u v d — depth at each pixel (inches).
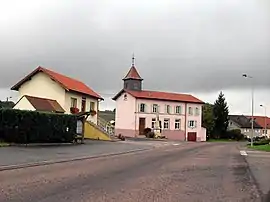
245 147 1878.7
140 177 580.7
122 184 502.9
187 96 3358.8
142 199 399.5
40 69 1911.9
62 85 1870.1
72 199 387.9
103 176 582.2
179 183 525.3
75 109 1920.5
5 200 374.6
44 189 443.2
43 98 1822.1
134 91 3102.9
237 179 589.3
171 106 3176.7
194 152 1295.5
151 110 3080.7
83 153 1027.9
